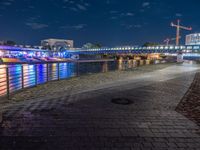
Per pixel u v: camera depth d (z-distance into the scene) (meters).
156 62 39.53
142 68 25.25
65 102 7.38
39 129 4.80
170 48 91.88
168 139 4.43
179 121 5.59
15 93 8.95
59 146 3.98
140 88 10.59
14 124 5.08
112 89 10.16
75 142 4.17
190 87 11.34
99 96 8.48
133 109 6.67
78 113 6.11
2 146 3.93
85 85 11.40
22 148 3.86
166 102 7.70
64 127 4.96
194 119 5.79
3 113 5.93
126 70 22.08
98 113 6.16
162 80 13.89
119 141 4.28
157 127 5.12
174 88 10.86
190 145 4.18
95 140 4.29
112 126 5.12
